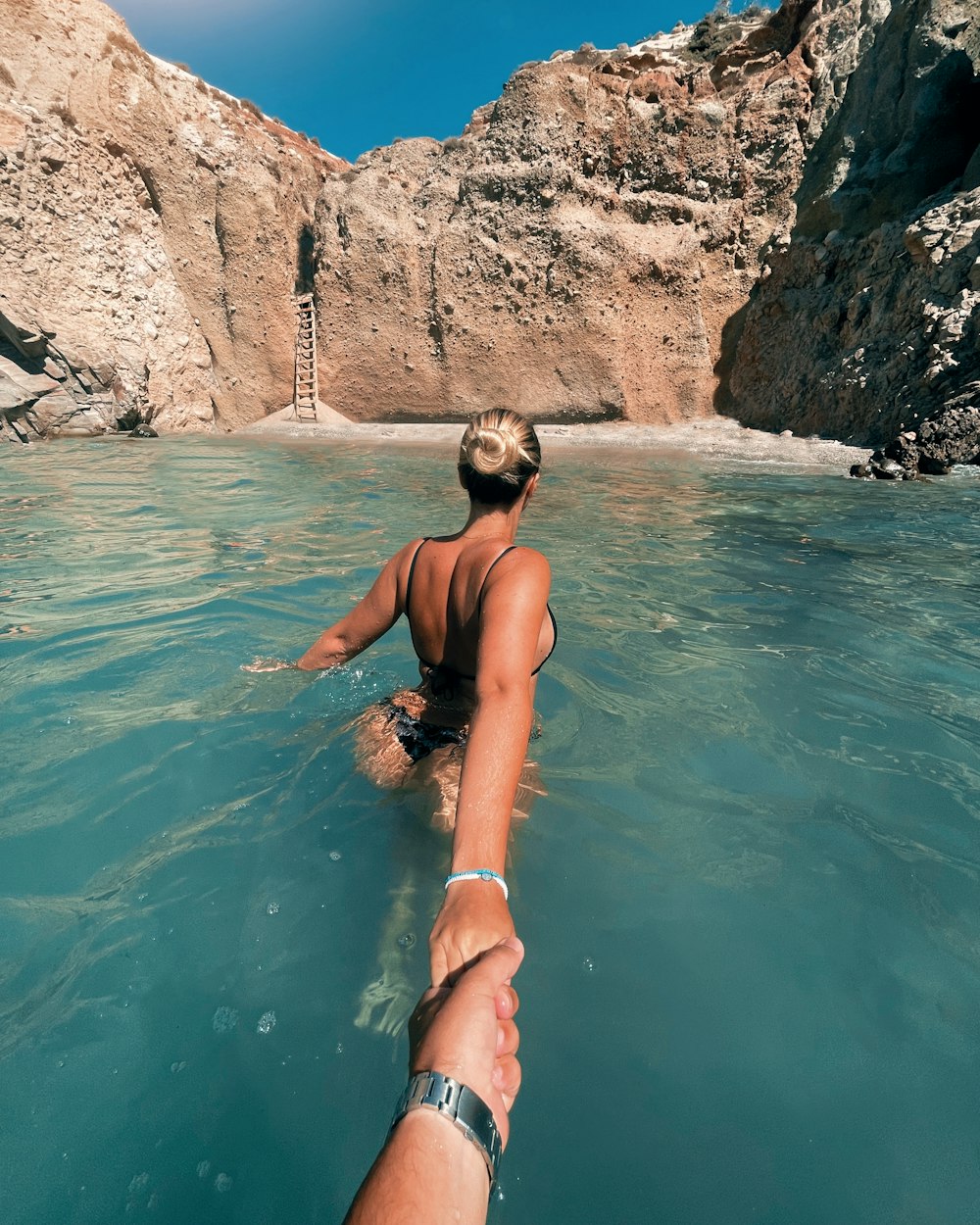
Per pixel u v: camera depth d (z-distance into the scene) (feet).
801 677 9.51
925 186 50.42
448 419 65.82
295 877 5.32
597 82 61.11
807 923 5.07
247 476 31.32
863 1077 3.91
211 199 63.93
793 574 15.25
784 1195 3.30
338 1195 3.25
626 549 17.74
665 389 62.34
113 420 55.52
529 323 62.54
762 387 58.75
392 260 63.67
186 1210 3.18
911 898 5.32
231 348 66.18
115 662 9.46
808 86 58.08
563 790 6.72
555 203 61.26
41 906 5.01
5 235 54.65
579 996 4.43
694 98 61.46
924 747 7.64
